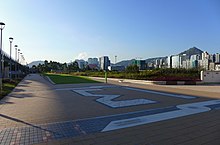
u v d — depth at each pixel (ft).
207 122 21.98
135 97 41.75
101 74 150.92
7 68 124.26
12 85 71.05
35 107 30.89
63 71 288.71
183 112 26.96
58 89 58.75
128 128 19.83
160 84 79.71
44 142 16.35
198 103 34.37
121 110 28.43
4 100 38.09
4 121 22.81
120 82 90.84
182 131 18.90
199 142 16.20
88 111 27.78
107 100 37.70
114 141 16.40
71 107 30.76
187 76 94.68
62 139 16.98
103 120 22.93
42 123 21.88
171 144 15.80
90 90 55.72
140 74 103.60
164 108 29.78
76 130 19.34
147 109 29.04
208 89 60.13
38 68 361.10
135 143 15.98
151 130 19.17
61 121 22.65
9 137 17.57
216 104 33.42
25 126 20.81
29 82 94.07
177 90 56.59
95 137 17.38
